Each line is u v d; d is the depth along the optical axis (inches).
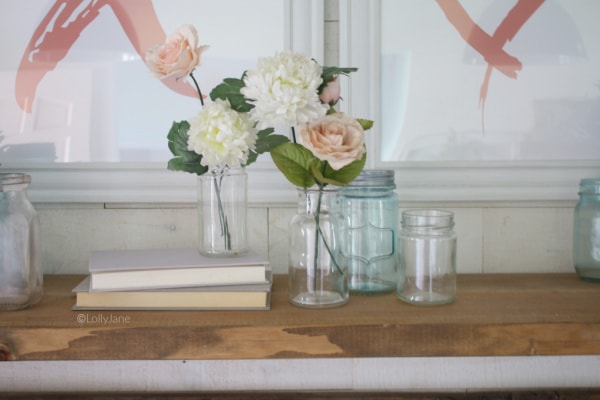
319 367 40.5
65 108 38.3
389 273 34.9
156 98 38.3
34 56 38.0
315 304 31.2
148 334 28.4
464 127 38.7
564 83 38.8
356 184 34.6
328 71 30.1
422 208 39.4
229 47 38.2
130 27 38.1
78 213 39.2
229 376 40.3
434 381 40.6
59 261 39.4
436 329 28.7
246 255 34.1
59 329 28.3
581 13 38.5
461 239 39.8
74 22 38.0
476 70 38.6
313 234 31.3
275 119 27.3
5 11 37.9
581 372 40.7
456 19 38.4
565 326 28.9
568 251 40.0
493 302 32.1
